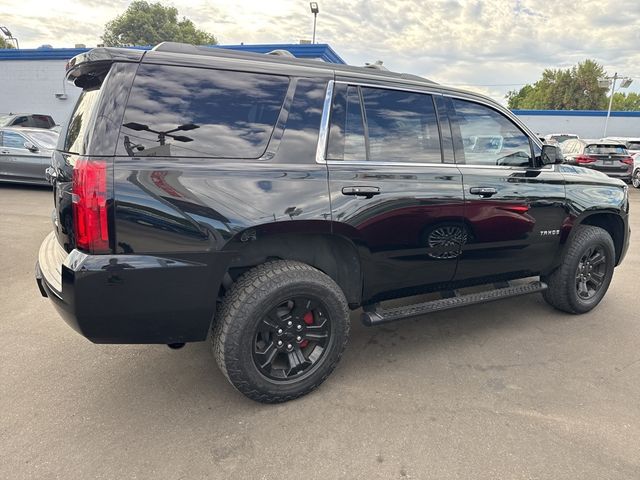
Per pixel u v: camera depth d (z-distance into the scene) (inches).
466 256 130.3
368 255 112.9
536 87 2257.6
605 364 129.7
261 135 100.4
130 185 86.4
